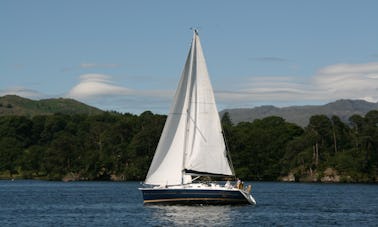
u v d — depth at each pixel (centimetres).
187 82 7350
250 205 7606
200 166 7269
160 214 6794
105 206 8575
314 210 7944
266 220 6538
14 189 14450
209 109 7350
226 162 7356
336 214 7444
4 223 6506
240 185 7444
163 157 7319
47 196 11269
